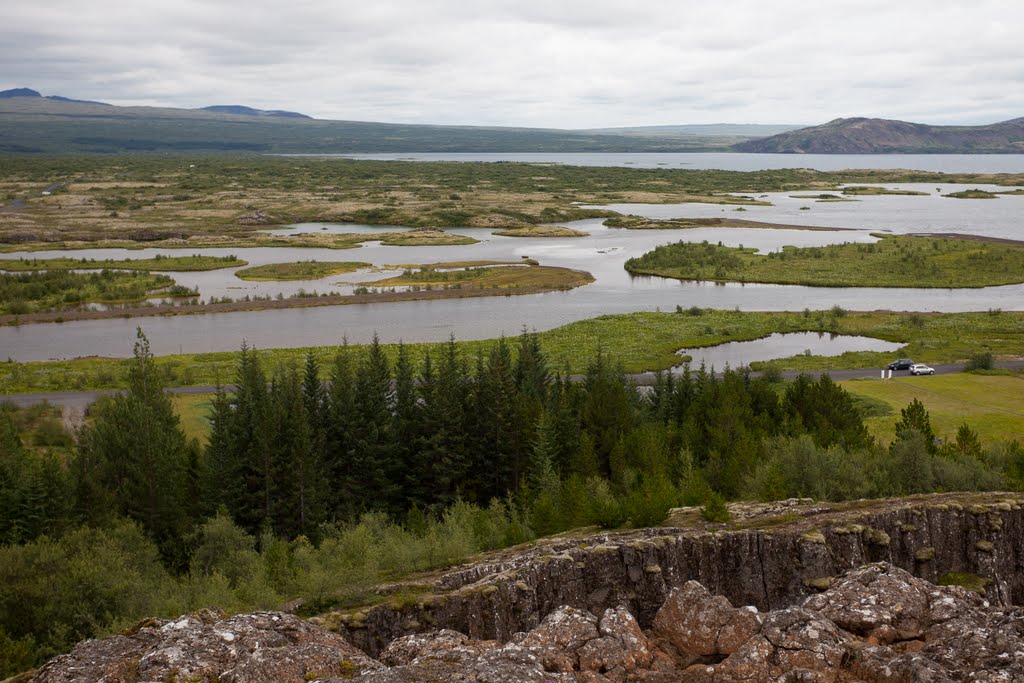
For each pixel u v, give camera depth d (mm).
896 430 81000
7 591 46562
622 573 45062
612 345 144500
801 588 44469
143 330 163250
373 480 83562
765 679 26781
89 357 140625
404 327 163375
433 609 41312
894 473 63438
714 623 31656
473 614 41375
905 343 147625
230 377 124875
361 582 45719
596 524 58375
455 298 194875
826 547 45062
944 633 29391
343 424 84938
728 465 71375
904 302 186625
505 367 92625
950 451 71438
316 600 44688
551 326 163375
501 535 59500
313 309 183000
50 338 156625
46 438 94750
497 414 85312
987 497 52750
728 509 56469
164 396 91750
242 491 75750
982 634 27312
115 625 44281
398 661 30469
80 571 48062
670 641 31578
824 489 62812
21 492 62188
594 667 28922
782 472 65438
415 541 53969
